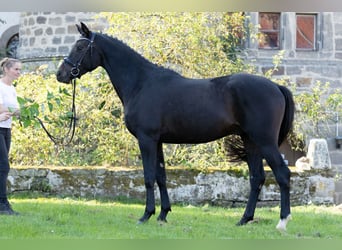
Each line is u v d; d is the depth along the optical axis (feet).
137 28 51.11
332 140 66.08
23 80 51.06
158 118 32.50
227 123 31.94
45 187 45.91
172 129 32.55
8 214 34.45
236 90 31.63
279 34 67.92
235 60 59.93
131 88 33.60
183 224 33.81
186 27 50.88
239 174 46.19
